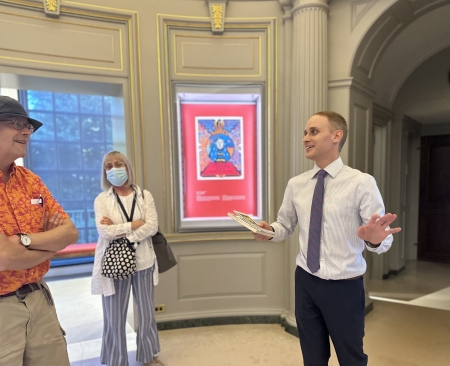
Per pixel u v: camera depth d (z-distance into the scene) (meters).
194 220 2.63
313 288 1.42
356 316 1.35
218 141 2.64
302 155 2.39
